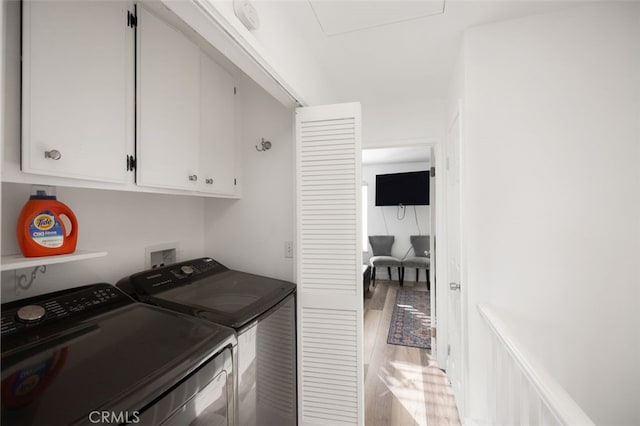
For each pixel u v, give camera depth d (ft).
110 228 4.59
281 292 4.96
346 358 5.12
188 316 3.59
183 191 4.80
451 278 6.97
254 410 4.03
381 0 4.49
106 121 3.39
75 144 3.06
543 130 4.81
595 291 4.57
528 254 4.83
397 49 5.88
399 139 8.32
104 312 3.50
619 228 4.51
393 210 18.76
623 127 4.52
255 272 6.33
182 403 2.61
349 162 5.10
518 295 4.85
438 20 4.99
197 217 6.48
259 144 6.29
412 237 17.89
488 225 5.00
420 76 6.98
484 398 4.97
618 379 4.46
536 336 4.76
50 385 2.19
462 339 5.24
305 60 5.47
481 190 5.04
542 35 4.83
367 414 6.21
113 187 3.58
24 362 2.44
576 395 4.59
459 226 5.54
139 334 3.05
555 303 4.71
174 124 4.39
